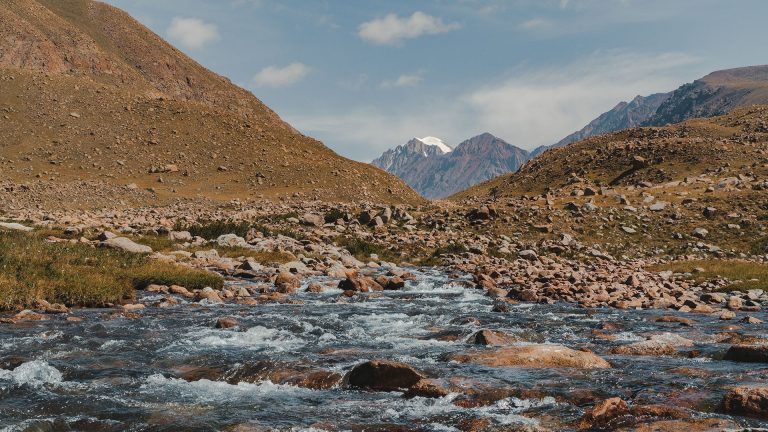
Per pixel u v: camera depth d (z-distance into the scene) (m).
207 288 23.53
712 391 9.79
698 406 8.99
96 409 9.21
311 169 95.94
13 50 157.50
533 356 12.26
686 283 29.20
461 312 20.20
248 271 29.72
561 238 44.16
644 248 42.88
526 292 23.98
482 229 46.97
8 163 84.25
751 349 12.38
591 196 54.91
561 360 12.11
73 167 86.44
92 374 11.39
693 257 40.00
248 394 10.27
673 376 10.94
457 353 12.77
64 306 19.20
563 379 10.77
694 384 10.30
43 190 74.94
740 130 109.31
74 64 169.50
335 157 112.44
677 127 121.06
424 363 12.20
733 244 42.81
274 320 17.81
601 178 95.19
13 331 15.30
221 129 105.62
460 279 30.70
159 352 13.39
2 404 9.37
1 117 95.88
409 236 45.53
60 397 9.82
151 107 108.12
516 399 9.61
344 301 22.91
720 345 14.16
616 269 34.84
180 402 9.68
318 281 29.17
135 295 22.69
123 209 69.88
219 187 85.38
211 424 8.50
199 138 100.50
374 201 88.44
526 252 39.50
